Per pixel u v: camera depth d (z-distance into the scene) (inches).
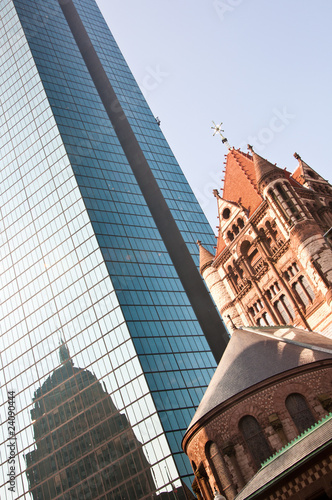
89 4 6747.1
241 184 2309.3
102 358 3585.1
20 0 5871.1
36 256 4315.9
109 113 5565.9
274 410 1509.6
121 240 4119.1
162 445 3095.5
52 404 3695.9
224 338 4271.7
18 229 4547.2
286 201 1998.0
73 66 5492.1
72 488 3329.2
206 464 1612.9
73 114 4916.3
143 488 3056.1
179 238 4707.2
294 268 1985.7
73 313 3885.3
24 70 5260.8
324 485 1138.7
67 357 3779.5
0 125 5152.6
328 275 1807.3
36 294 4178.2
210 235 4987.7
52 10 6077.8
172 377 3459.6
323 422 1277.1
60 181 4434.1
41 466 3535.9
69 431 3516.2
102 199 4323.3
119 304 3668.8
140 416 3255.4
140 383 3351.4
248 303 2188.7
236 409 1565.0
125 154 5167.3
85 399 3548.2
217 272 2372.0
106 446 3304.6
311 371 1531.7
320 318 1854.1
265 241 2113.7
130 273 3937.0
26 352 4037.9
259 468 1483.8
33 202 4542.3
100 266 3887.8
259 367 1626.5
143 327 3636.8
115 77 5890.8
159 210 4901.6
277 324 2032.5
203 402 1711.4
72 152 4544.8
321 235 1898.4
